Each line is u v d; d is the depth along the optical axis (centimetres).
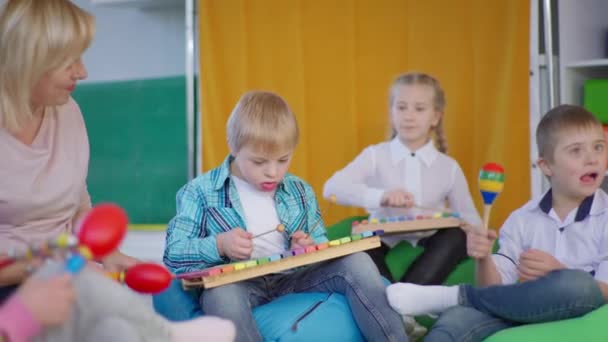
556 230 164
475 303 146
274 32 234
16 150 134
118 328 100
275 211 165
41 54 127
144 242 302
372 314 142
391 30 221
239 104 160
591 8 242
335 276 149
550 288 138
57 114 145
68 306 92
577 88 226
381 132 224
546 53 208
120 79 335
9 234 136
